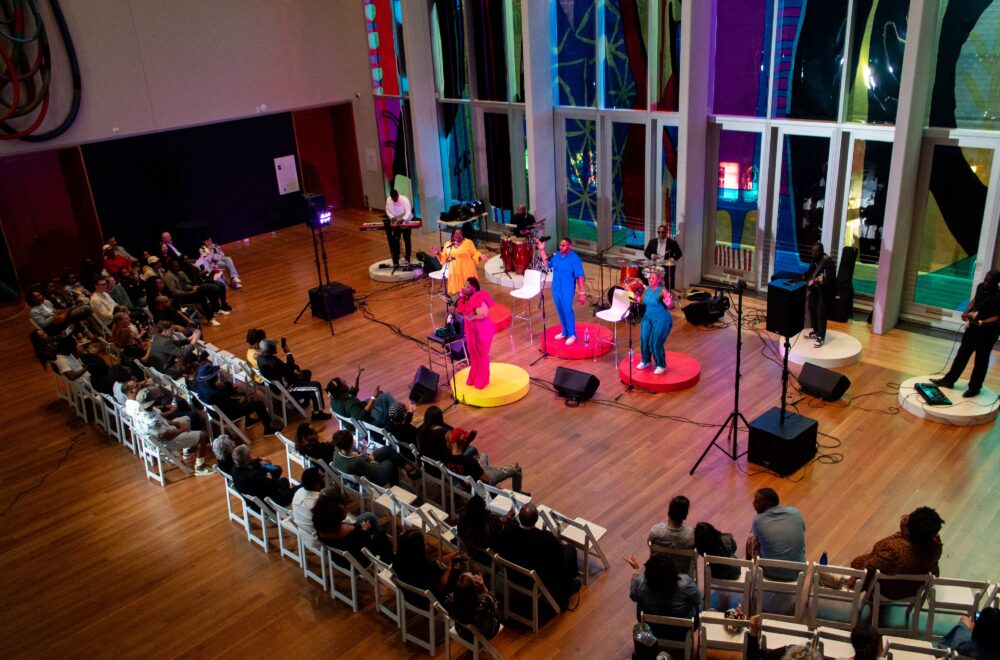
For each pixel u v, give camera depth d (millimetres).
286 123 17625
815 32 10508
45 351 10602
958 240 10023
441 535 6816
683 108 11539
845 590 5566
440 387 10188
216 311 13273
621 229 13961
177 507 8242
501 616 6301
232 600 6812
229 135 16828
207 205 16906
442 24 15406
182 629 6520
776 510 5910
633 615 6273
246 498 7359
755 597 5742
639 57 12508
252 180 17438
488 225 16453
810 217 11414
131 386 8906
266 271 15281
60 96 13852
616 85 13047
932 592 5281
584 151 13938
